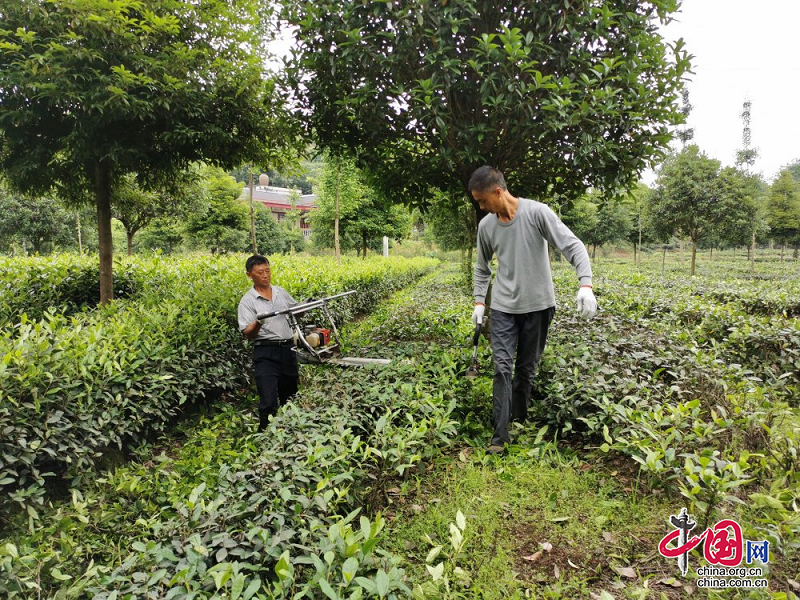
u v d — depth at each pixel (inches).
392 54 146.9
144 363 143.4
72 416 114.5
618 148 152.6
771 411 122.3
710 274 750.5
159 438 148.8
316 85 172.7
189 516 78.1
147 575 65.0
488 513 97.7
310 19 154.6
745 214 544.1
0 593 72.6
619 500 99.7
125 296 262.4
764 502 81.3
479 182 118.2
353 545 66.7
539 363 144.9
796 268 899.4
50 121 194.1
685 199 554.3
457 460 122.7
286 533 71.6
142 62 176.4
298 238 1261.1
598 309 257.8
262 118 215.8
